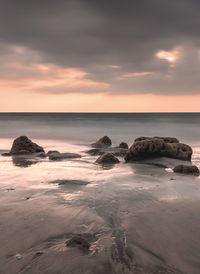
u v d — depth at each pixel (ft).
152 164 42.09
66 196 22.71
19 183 27.55
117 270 11.80
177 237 15.01
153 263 12.43
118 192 24.14
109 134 115.55
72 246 13.61
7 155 52.85
